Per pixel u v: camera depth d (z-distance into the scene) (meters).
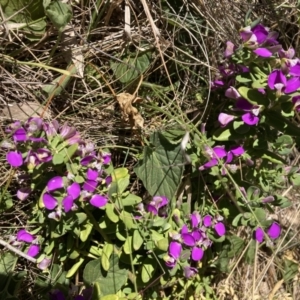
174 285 0.35
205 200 0.35
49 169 0.29
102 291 0.31
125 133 0.34
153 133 0.31
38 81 0.32
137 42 0.33
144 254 0.31
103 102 0.33
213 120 0.35
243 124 0.30
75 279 0.33
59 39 0.30
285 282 0.43
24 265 0.33
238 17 0.37
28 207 0.33
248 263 0.39
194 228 0.32
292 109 0.29
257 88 0.29
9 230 0.33
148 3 0.33
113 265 0.31
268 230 0.33
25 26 0.30
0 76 0.31
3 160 0.31
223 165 0.31
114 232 0.30
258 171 0.33
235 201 0.32
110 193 0.29
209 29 0.35
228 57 0.31
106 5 0.32
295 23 0.40
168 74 0.32
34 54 0.31
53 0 0.29
